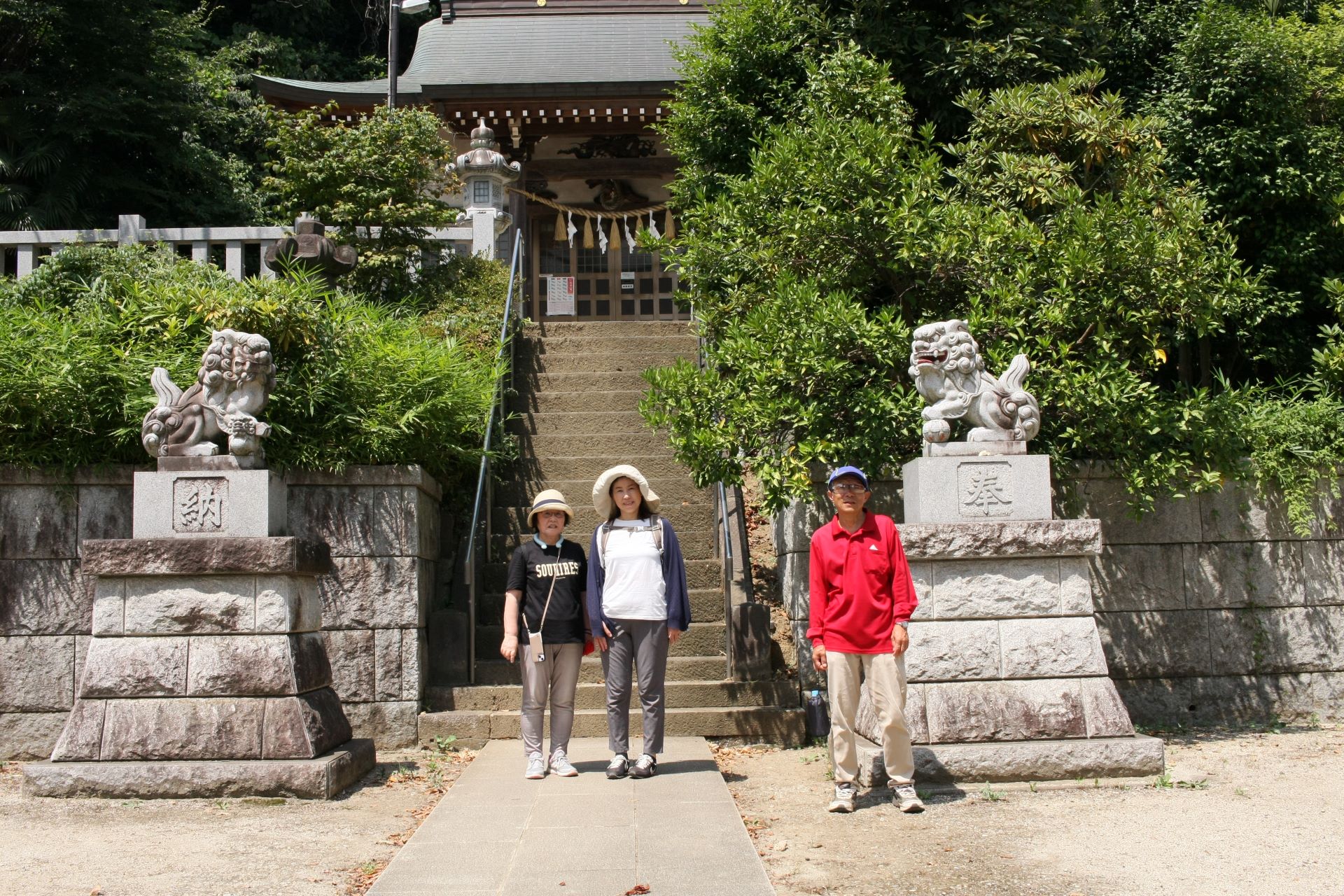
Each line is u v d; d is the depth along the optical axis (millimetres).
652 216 16281
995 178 8031
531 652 5852
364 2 28672
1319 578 7910
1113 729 5812
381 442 7320
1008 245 7254
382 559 7195
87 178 16234
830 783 5914
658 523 5980
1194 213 7199
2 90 16203
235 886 4207
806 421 6922
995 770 5672
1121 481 7762
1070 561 5953
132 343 7414
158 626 5688
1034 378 7047
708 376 7238
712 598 8055
